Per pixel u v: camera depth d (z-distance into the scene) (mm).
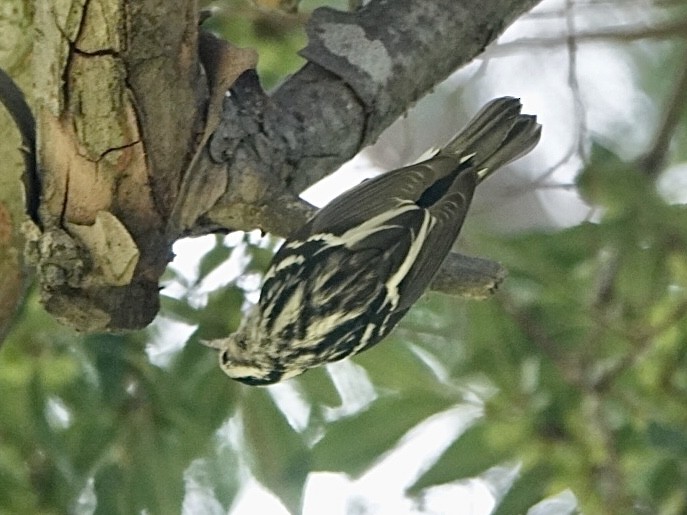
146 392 10305
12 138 8789
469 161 9602
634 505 10391
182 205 8008
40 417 10367
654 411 10703
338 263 9102
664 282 10703
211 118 7504
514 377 10906
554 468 10719
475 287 9164
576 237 10812
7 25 8719
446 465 10750
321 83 9016
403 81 9281
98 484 10203
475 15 9648
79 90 6973
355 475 10438
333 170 8914
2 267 9219
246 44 12047
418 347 10945
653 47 15297
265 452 10195
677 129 13664
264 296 9438
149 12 6641
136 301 7906
